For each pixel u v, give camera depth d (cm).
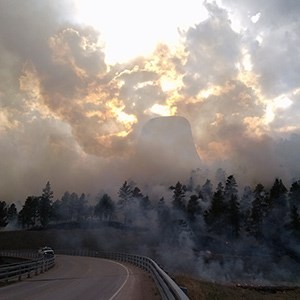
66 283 2422
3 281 2494
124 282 2484
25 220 14050
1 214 13112
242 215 10244
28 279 2795
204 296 2131
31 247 11856
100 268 4069
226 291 2858
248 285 5247
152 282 2494
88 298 1611
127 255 5384
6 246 11812
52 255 5388
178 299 917
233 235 9531
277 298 3177
